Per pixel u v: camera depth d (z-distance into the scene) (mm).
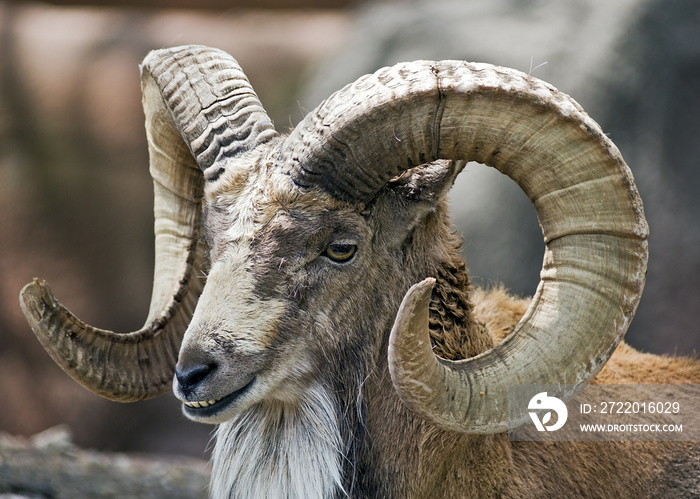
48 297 6500
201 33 26250
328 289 6059
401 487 6355
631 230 5418
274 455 6551
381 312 6328
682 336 18109
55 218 24438
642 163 18531
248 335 5844
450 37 20156
